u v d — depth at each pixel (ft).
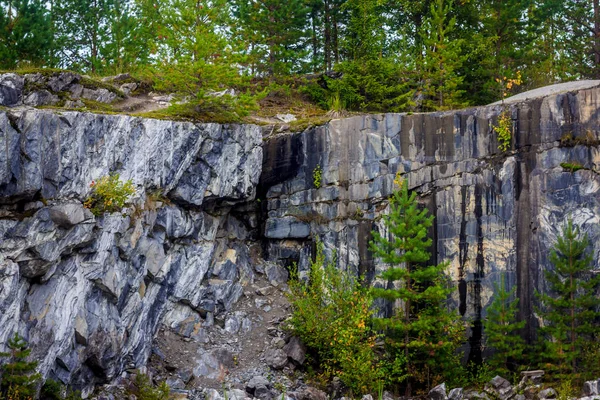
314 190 85.81
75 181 58.70
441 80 106.73
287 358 73.31
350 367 68.80
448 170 79.77
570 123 77.00
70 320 57.98
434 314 71.05
